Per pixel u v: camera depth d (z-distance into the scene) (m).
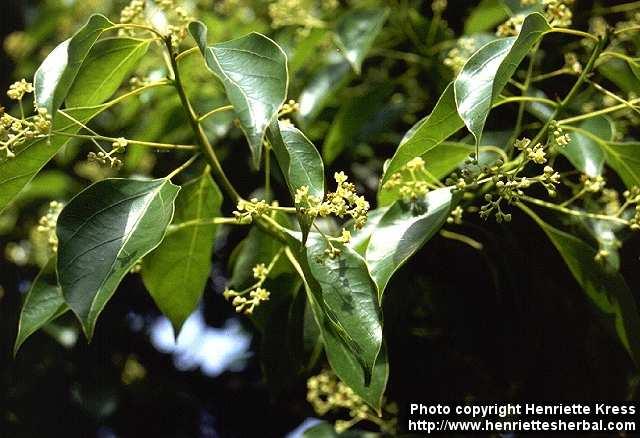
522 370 3.08
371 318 1.92
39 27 4.17
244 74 1.86
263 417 4.45
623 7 3.14
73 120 2.04
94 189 1.97
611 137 2.58
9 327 4.14
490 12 3.08
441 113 2.04
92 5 4.26
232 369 4.46
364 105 3.14
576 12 3.29
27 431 4.08
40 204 4.25
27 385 4.12
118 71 2.21
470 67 1.93
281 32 3.46
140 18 2.39
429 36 3.28
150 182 2.03
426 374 3.19
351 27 3.08
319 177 1.99
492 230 2.98
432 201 2.20
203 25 1.95
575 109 2.93
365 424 3.42
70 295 1.84
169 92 3.37
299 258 2.05
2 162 2.12
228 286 2.60
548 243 2.94
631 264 2.87
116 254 1.90
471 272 3.07
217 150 3.42
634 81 2.72
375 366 2.09
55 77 2.01
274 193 3.39
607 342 2.97
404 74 3.42
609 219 2.39
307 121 3.16
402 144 2.12
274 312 2.64
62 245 1.89
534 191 2.85
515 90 3.05
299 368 2.65
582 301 2.96
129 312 4.37
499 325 3.09
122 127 3.71
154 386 4.54
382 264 2.09
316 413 3.78
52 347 4.14
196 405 4.55
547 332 3.01
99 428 4.32
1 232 4.28
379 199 2.37
